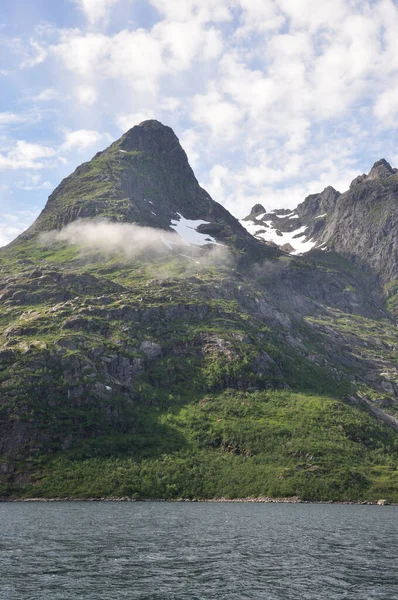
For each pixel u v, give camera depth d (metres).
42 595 72.38
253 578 82.19
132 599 71.38
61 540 109.69
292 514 162.12
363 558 97.75
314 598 72.94
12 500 191.25
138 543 107.69
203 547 104.94
